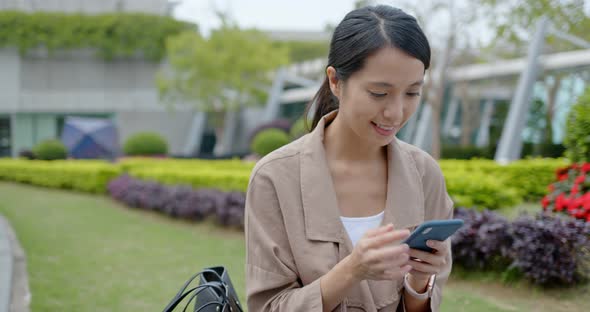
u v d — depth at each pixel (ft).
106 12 92.94
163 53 93.09
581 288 12.33
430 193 5.28
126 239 22.56
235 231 22.94
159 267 17.37
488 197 17.85
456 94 61.05
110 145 70.44
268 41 83.71
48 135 94.32
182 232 23.73
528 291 12.76
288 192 4.81
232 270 16.48
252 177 4.98
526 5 41.06
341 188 4.99
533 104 51.44
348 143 5.00
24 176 53.26
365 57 4.28
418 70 4.31
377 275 4.02
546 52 49.26
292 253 4.77
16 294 14.69
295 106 86.94
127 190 32.58
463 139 60.39
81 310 13.12
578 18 40.98
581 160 15.60
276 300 4.65
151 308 13.16
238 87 80.64
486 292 13.12
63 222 28.04
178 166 44.34
